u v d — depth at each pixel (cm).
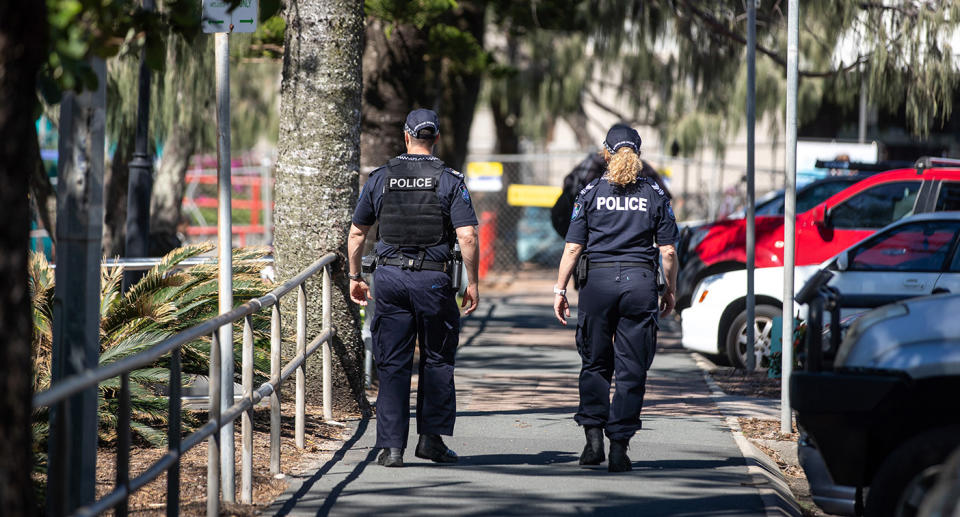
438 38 4378
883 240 3369
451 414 2220
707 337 3934
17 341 1090
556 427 2700
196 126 5091
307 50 2723
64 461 1146
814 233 4131
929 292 3266
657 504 1931
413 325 2191
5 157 1081
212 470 1656
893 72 4244
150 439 2244
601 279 2150
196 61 4400
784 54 5788
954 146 6025
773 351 3641
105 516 1777
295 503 1902
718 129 7800
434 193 2134
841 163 4319
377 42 4159
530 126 9700
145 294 2406
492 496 1970
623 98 9800
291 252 2744
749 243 3738
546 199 7900
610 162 2169
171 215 5512
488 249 8250
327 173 2728
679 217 8038
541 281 8175
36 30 1098
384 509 1872
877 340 1593
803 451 1848
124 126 4706
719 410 3017
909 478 1534
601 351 2200
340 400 2758
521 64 9200
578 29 5591
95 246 1454
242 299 2511
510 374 3734
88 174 1438
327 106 2725
